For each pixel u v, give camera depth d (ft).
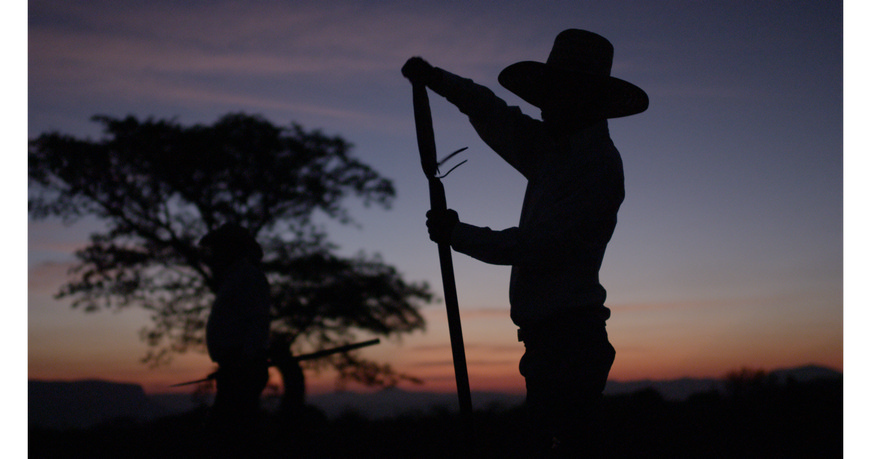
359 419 21.83
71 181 62.13
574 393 6.97
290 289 66.64
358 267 69.41
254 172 65.51
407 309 69.51
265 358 14.55
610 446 15.06
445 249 7.30
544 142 8.13
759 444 14.93
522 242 6.96
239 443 14.30
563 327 7.09
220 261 15.33
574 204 7.05
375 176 69.67
